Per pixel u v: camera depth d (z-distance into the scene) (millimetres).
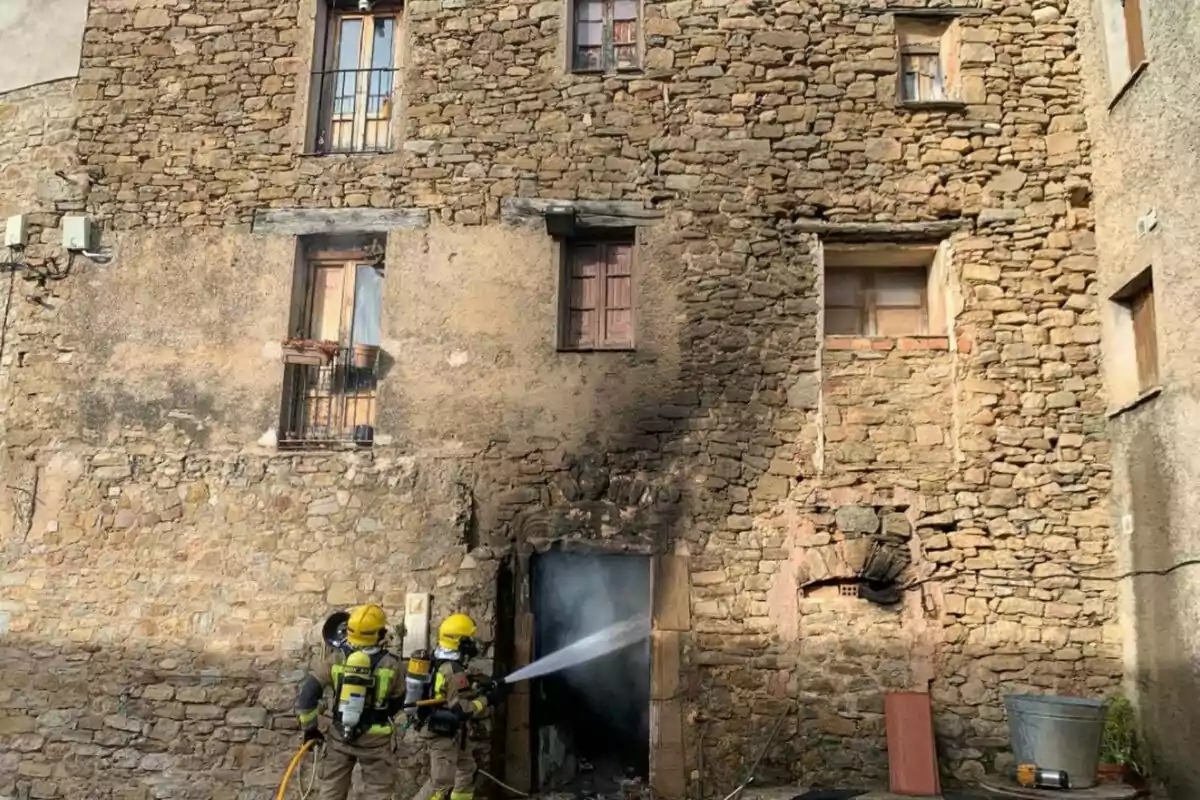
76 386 8383
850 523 7688
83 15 9055
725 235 8180
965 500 7672
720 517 7781
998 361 7844
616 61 8758
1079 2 8266
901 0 8453
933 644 7484
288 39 8836
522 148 8445
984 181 8133
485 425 8055
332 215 8469
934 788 6988
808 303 8070
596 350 8086
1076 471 7660
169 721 7684
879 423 7855
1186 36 6555
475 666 7516
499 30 8672
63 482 8211
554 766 7918
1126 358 7594
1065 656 7402
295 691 7641
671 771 7352
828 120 8305
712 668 7543
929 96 8523
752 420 7914
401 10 9055
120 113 8805
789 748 7383
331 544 7922
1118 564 7477
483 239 8328
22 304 8578
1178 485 6629
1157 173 6957
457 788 6449
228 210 8562
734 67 8422
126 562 8016
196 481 8125
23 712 7777
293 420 8359
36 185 8781
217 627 7828
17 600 8000
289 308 8367
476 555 7773
